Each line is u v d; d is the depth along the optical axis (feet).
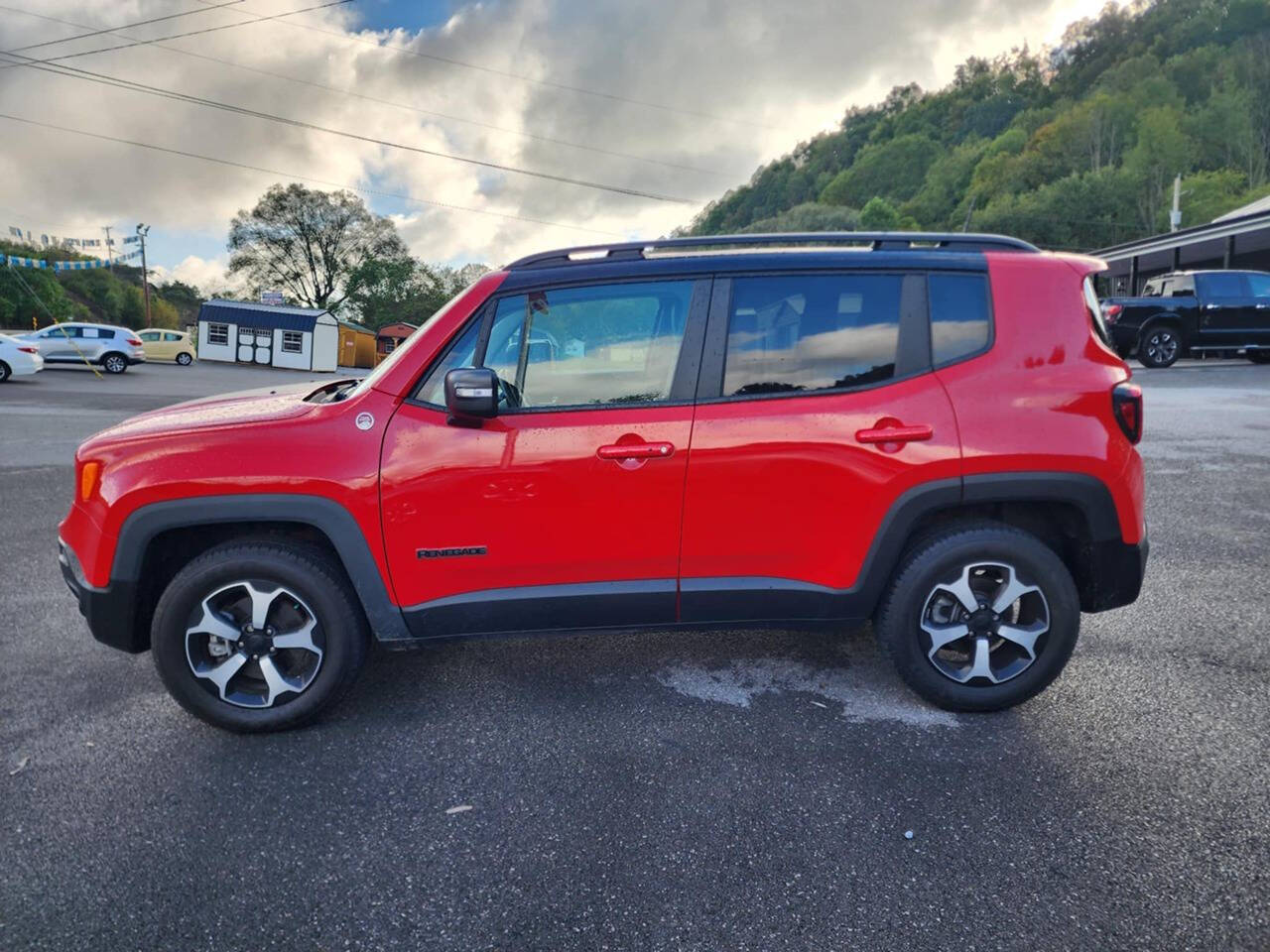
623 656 11.59
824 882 6.80
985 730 9.30
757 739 9.22
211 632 9.23
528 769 8.71
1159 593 13.58
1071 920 6.28
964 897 6.57
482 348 9.35
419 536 9.12
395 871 7.09
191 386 69.41
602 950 6.11
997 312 9.48
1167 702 9.83
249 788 8.44
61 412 45.93
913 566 9.41
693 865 7.06
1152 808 7.72
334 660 9.44
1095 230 281.54
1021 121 390.42
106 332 84.99
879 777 8.36
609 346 9.35
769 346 9.38
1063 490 9.14
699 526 9.26
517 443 9.07
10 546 18.07
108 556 9.11
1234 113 302.25
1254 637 11.73
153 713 10.15
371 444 9.08
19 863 7.27
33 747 9.33
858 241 9.85
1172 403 36.78
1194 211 263.49
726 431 9.14
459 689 10.65
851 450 9.16
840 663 11.22
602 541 9.25
